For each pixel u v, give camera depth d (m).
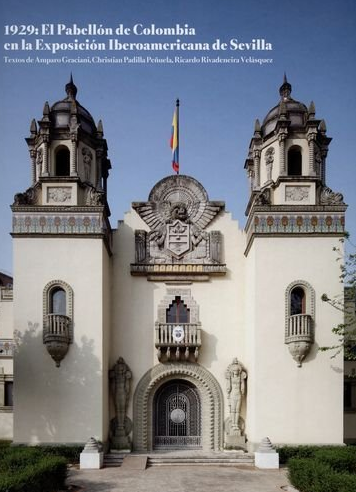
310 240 24.12
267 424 22.88
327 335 23.48
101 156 27.16
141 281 26.44
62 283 23.75
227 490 17.84
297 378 23.17
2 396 28.45
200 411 25.94
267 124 26.91
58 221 24.16
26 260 23.91
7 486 13.98
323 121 26.78
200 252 26.70
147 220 26.89
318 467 16.61
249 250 25.38
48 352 23.09
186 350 25.22
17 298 23.62
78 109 26.84
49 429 22.80
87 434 22.78
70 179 24.75
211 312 26.25
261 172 26.73
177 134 29.73
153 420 25.73
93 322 23.56
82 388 23.08
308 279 23.86
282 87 27.19
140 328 26.03
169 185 27.19
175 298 26.31
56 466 17.17
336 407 23.03
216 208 27.03
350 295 23.31
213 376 25.67
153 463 22.77
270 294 23.73
